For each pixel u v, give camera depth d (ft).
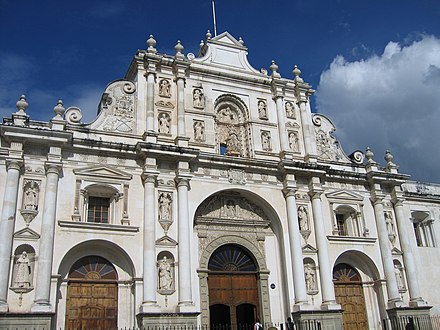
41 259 88.22
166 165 106.52
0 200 89.97
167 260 99.60
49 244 89.71
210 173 110.52
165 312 93.45
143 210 101.24
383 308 118.42
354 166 130.41
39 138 94.99
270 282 111.55
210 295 105.81
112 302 95.91
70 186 97.30
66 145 98.58
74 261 95.45
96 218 101.14
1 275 84.58
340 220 127.13
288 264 111.04
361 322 117.80
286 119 126.72
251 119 121.70
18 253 88.63
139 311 93.30
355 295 119.96
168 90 115.34
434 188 143.84
